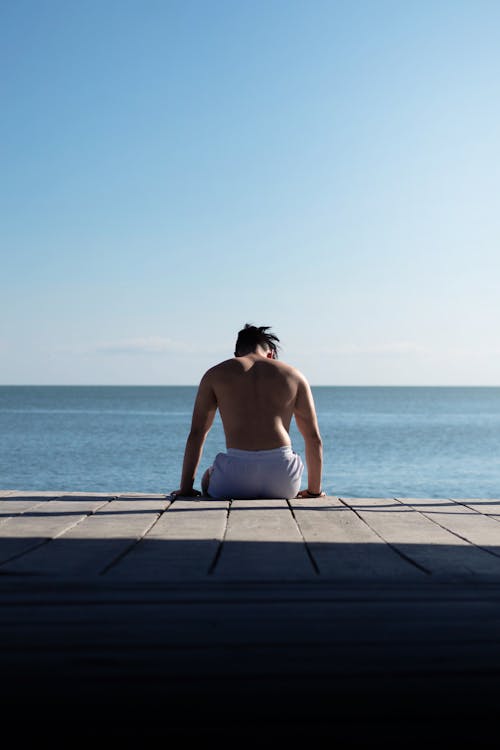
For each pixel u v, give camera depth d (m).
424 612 1.79
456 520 3.45
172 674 1.39
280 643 1.55
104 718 1.22
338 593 1.97
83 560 2.40
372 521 3.40
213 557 2.48
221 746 1.14
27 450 24.89
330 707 1.26
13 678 1.36
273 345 4.79
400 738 1.17
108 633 1.61
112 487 14.71
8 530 3.06
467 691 1.33
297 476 4.37
